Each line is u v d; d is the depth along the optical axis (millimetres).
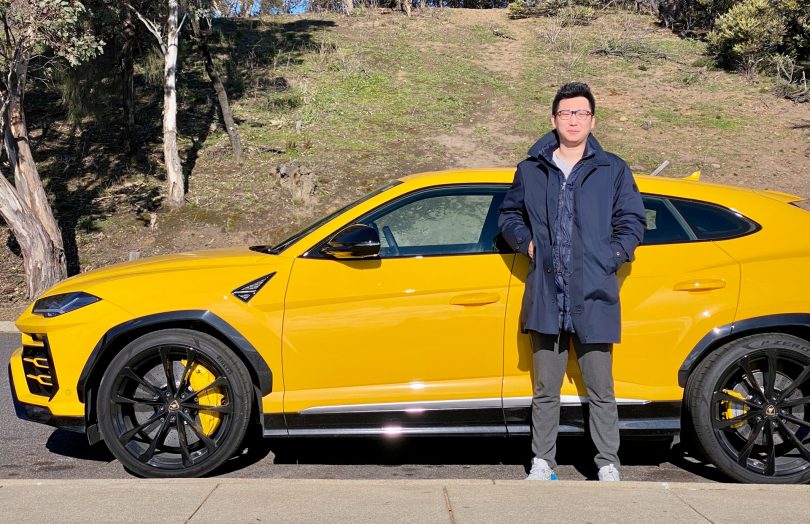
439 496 3537
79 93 16672
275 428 4203
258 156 18078
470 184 4422
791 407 4145
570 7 32719
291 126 20000
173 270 4320
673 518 3277
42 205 12469
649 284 4164
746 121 20672
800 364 4133
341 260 4227
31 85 21484
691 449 4926
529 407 4184
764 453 4285
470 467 4594
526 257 4211
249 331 4156
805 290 4164
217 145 18656
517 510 3363
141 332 4285
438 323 4156
